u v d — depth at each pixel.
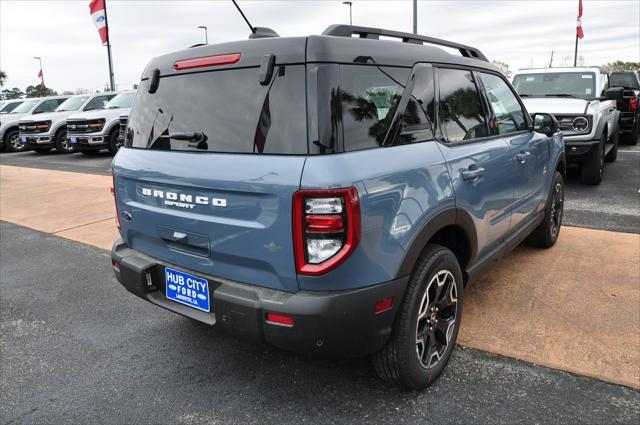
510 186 3.50
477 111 3.26
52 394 2.82
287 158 2.15
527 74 8.98
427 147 2.62
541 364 2.91
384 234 2.24
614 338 3.16
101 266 5.07
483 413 2.50
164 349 3.29
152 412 2.63
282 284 2.23
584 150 7.24
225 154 2.35
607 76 9.48
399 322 2.46
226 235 2.34
